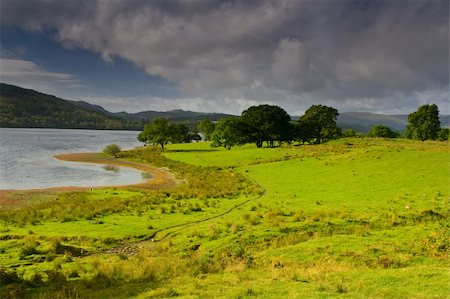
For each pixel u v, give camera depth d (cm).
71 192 5738
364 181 5094
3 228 3488
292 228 2905
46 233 3275
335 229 2841
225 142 11912
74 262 2447
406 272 1833
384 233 2592
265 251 2469
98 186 6794
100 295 1753
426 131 12038
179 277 2012
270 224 3108
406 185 4584
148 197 5112
